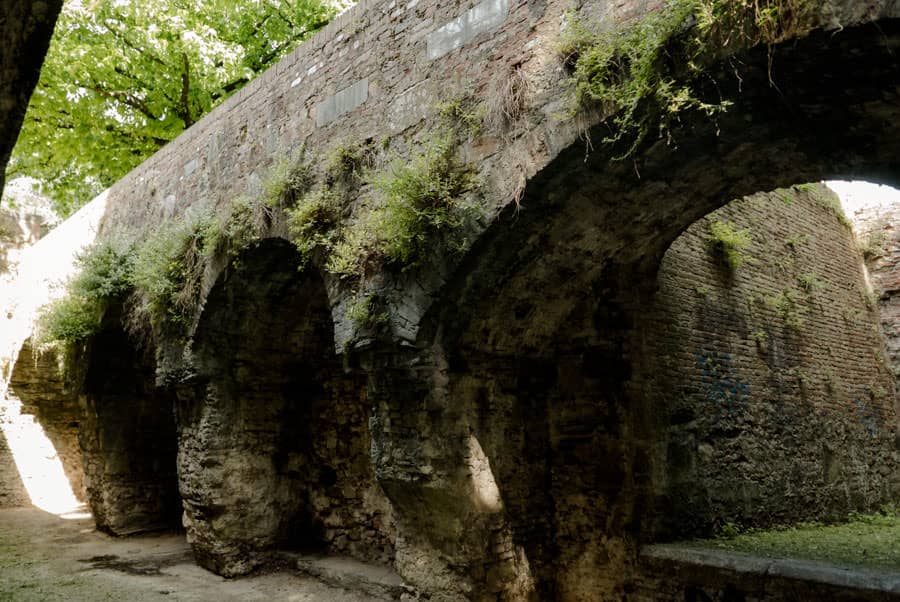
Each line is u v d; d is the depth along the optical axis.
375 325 5.02
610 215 4.75
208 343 7.50
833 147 3.88
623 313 5.71
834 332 8.67
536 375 5.84
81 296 9.34
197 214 7.48
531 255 4.79
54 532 10.58
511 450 5.50
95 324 9.42
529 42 4.33
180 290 7.64
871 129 3.63
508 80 4.32
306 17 13.26
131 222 9.42
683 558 5.12
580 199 4.46
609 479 5.56
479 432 5.23
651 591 5.25
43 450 14.00
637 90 3.53
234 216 6.67
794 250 8.31
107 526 10.16
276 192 6.04
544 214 4.47
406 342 4.81
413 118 5.10
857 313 9.34
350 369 5.38
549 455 5.85
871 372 9.23
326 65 6.12
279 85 6.70
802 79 3.37
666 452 5.77
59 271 11.74
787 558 4.98
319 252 5.66
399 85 5.29
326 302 7.89
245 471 7.71
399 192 4.66
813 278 8.41
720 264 6.95
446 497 5.00
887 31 2.95
